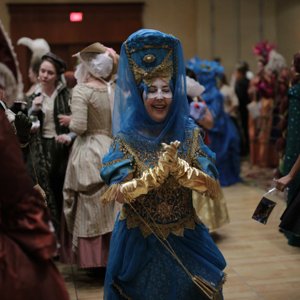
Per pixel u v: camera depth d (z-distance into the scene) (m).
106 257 3.90
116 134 2.59
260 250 4.72
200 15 10.62
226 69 10.78
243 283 3.95
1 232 1.76
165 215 2.53
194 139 2.62
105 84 3.98
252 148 9.12
